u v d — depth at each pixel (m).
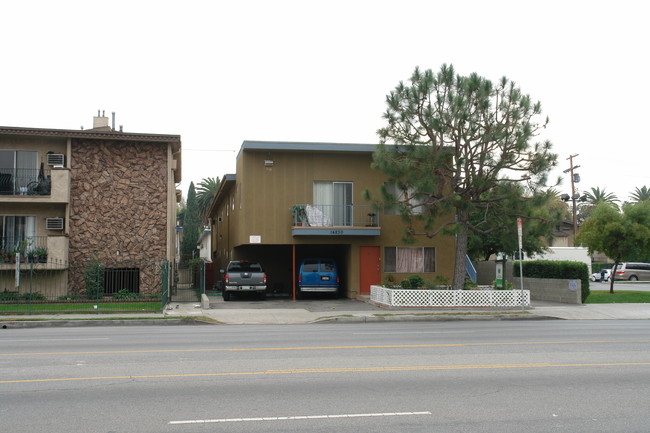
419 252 26.98
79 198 24.75
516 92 20.45
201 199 64.25
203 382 8.40
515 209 21.52
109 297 24.16
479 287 25.59
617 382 8.54
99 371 9.23
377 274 26.55
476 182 20.91
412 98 20.62
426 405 7.11
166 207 25.55
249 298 27.83
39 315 19.22
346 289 27.33
